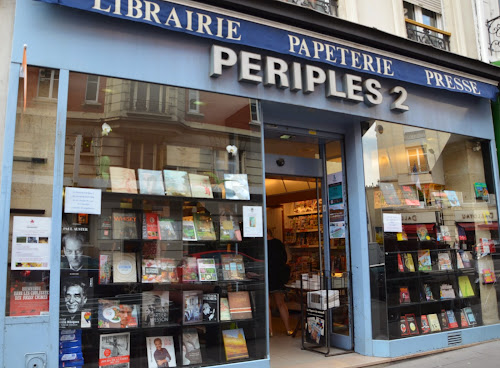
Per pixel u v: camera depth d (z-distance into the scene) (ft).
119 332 13.12
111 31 13.35
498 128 23.16
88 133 13.09
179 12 13.76
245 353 14.71
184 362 13.85
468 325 20.29
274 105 16.31
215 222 15.37
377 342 17.46
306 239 23.15
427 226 20.08
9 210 11.62
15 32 12.18
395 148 19.71
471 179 21.88
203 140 15.19
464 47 23.90
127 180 13.79
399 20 21.74
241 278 15.20
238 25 14.75
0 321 11.16
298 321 22.30
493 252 21.94
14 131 11.93
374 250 18.26
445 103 21.07
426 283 19.47
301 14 15.78
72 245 12.52
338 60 16.66
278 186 25.04
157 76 13.94
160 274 14.16
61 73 12.60
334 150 19.84
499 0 24.52
